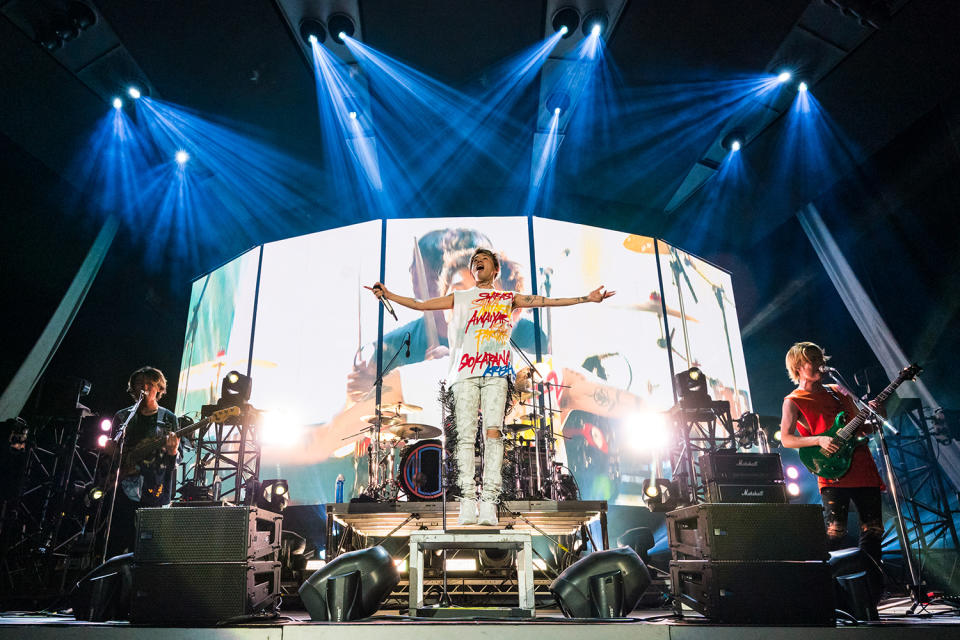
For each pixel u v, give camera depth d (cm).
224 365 1003
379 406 655
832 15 757
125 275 1048
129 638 256
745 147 965
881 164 950
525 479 530
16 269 897
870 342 962
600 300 336
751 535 284
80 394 738
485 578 473
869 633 257
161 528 284
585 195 1097
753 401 1126
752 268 1186
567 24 773
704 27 782
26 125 859
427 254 1005
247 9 754
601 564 308
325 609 285
